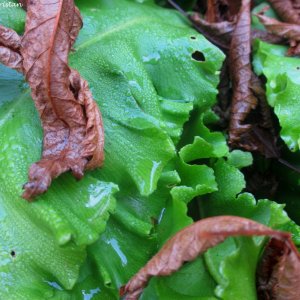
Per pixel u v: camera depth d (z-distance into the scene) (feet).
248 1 0.62
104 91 0.54
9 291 0.46
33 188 0.46
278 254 0.47
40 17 0.49
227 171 0.55
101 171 0.51
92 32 0.57
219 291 0.45
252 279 0.47
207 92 0.58
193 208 0.54
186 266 0.48
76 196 0.48
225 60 0.64
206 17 0.66
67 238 0.44
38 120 0.51
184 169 0.54
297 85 0.57
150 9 0.63
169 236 0.50
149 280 0.46
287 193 0.61
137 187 0.50
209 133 0.57
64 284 0.47
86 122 0.49
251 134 0.61
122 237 0.51
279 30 0.62
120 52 0.56
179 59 0.58
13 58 0.49
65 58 0.49
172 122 0.55
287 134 0.56
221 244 0.48
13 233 0.48
